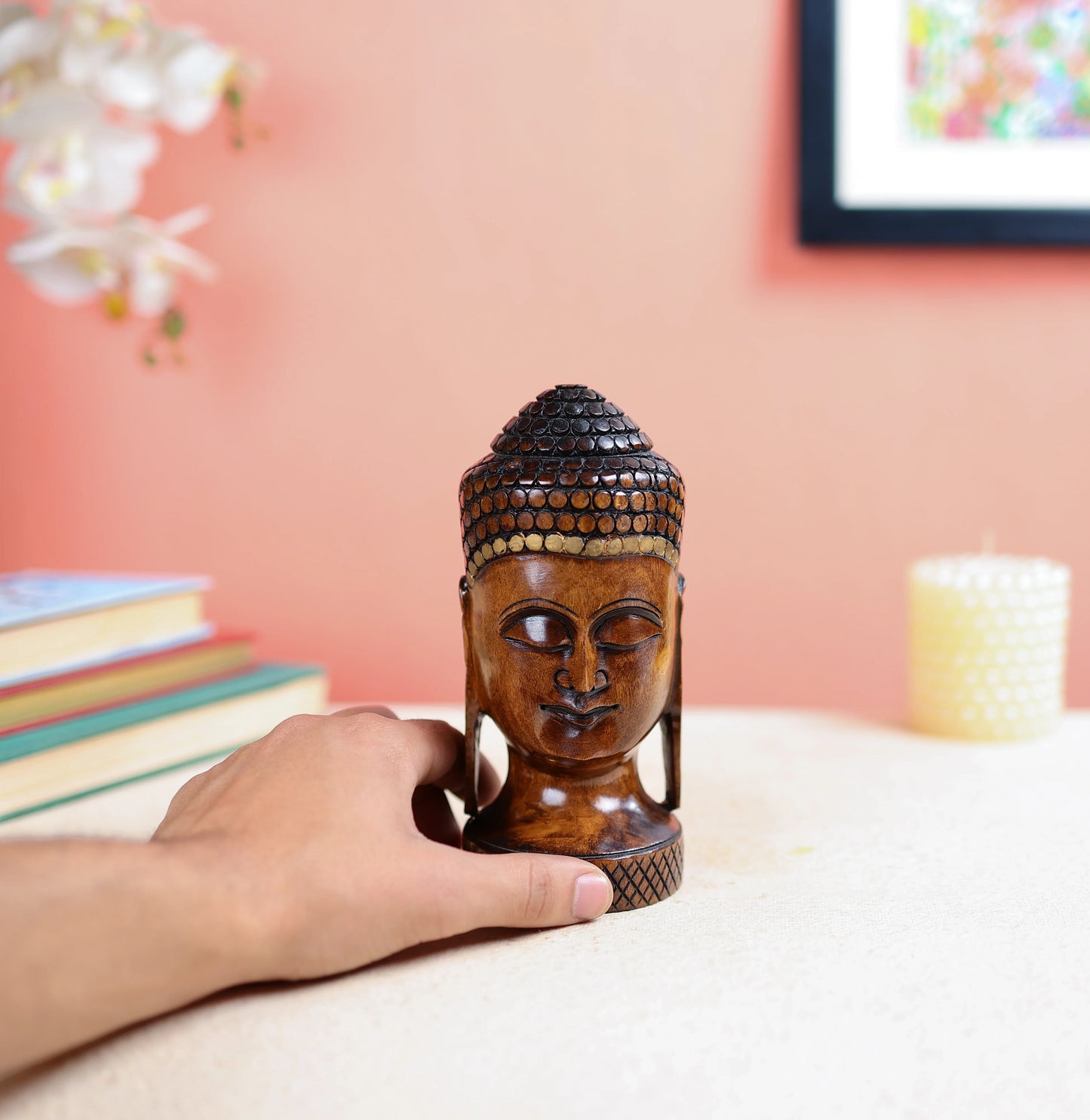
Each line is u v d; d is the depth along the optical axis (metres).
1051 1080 0.51
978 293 1.53
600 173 1.57
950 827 0.86
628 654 0.69
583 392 0.71
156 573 1.70
